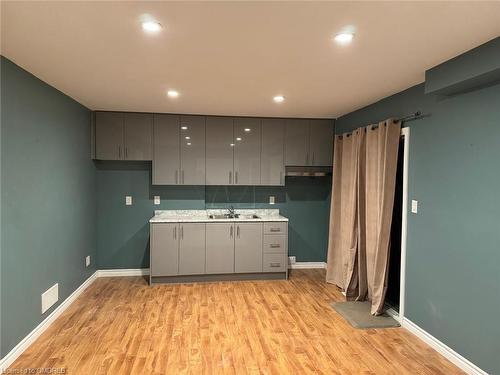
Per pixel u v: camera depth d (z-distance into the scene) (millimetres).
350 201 4160
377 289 3479
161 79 2969
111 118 4488
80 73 2803
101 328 3121
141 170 4852
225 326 3203
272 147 4852
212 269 4520
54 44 2182
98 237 4766
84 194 4184
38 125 2953
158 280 4445
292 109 4270
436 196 2818
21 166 2668
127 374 2410
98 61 2508
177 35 2031
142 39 2096
